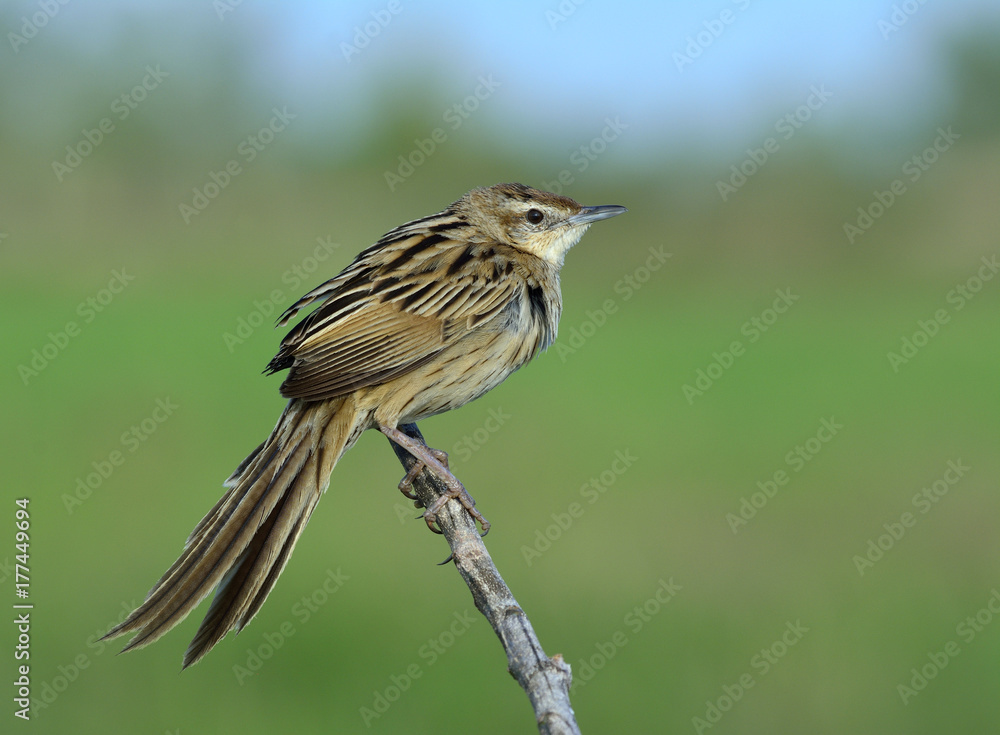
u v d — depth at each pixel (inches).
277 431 299.3
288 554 271.4
